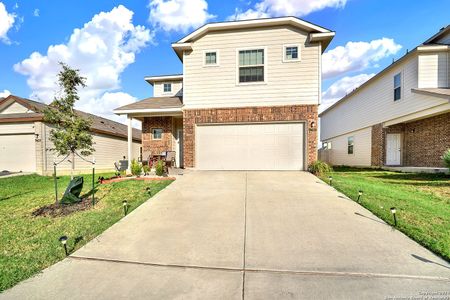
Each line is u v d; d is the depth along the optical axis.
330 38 9.04
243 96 9.63
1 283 2.41
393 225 3.78
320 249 3.04
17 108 12.56
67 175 11.87
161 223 4.07
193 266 2.70
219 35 9.78
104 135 15.64
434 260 2.72
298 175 8.30
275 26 9.46
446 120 9.95
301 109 9.27
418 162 11.73
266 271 2.57
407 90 11.09
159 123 11.77
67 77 6.96
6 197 6.65
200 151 9.89
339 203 5.02
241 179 7.66
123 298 2.16
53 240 3.49
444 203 5.18
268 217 4.25
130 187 6.91
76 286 2.36
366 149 15.00
